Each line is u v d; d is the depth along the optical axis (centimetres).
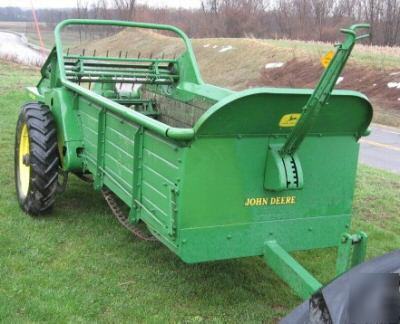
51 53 563
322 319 235
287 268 333
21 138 546
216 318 372
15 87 1368
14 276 407
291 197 359
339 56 300
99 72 579
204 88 528
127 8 4316
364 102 347
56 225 506
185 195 330
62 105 501
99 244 472
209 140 329
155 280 417
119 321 361
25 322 350
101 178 448
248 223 351
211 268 442
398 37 3709
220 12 4644
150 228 370
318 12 4062
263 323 372
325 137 361
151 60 593
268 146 345
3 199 562
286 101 327
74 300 380
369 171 832
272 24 4472
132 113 363
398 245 525
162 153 346
